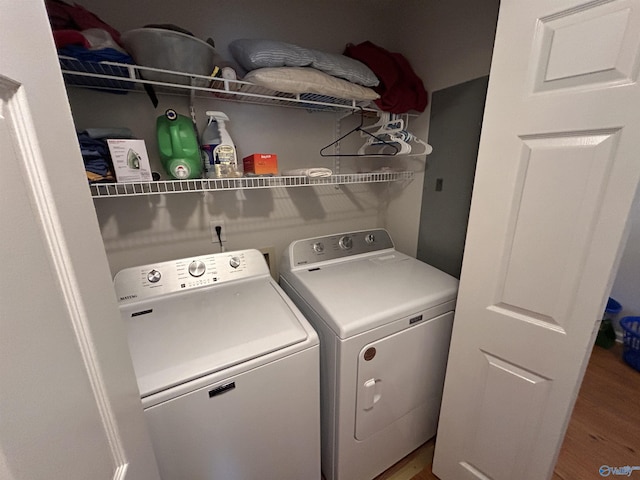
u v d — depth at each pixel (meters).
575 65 0.75
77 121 1.20
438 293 1.29
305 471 1.20
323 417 1.28
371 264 1.63
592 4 0.70
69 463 0.36
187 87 1.09
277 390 1.00
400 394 1.30
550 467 1.02
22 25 0.33
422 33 1.67
